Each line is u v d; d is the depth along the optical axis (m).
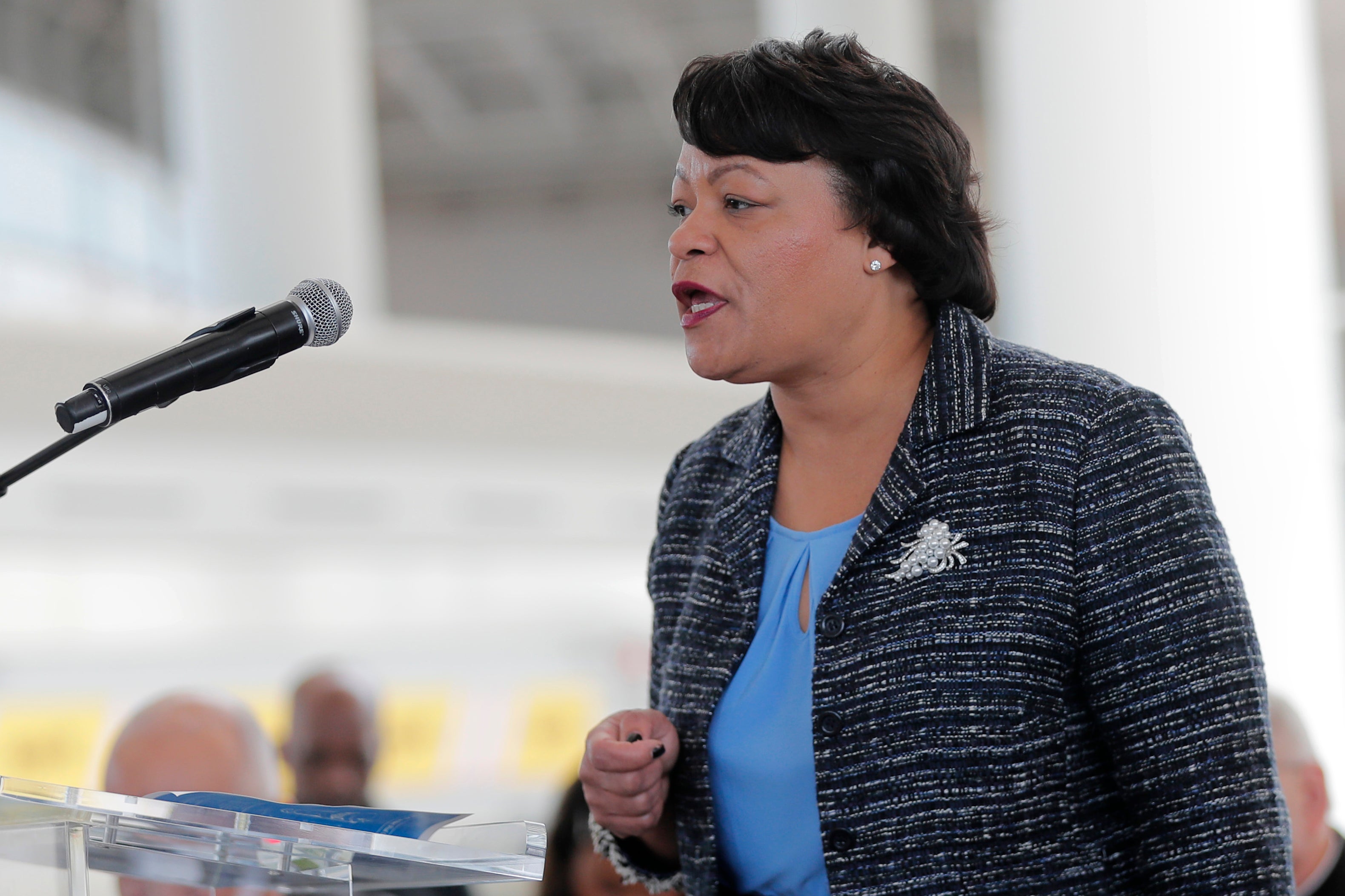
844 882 2.68
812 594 2.87
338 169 15.99
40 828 2.25
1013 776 2.62
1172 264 14.47
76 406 2.50
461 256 37.47
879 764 2.68
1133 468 2.65
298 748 8.43
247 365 2.70
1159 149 14.50
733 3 31.88
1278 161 14.65
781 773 2.79
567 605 16.94
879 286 2.89
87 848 2.30
